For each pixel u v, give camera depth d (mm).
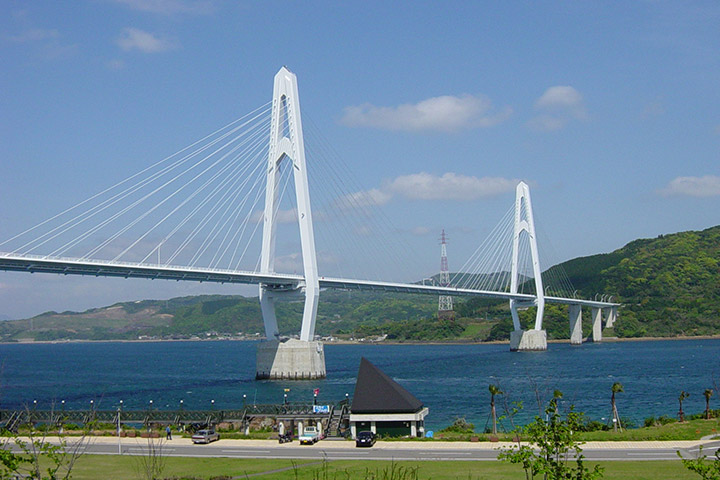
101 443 58438
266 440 59844
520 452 27766
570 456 49062
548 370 158625
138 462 49250
